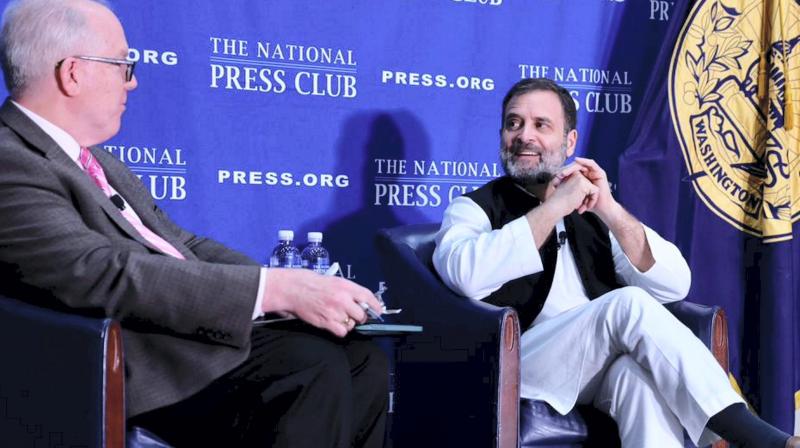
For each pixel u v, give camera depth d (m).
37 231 2.49
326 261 4.25
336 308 2.62
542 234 3.55
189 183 4.08
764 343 4.68
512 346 3.15
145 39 3.98
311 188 4.28
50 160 2.63
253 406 2.63
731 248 4.75
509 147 3.94
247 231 4.18
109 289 2.47
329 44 4.29
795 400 4.77
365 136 4.36
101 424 2.27
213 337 2.55
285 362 2.62
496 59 4.57
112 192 2.91
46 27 2.70
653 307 3.30
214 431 2.67
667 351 3.22
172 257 2.59
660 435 3.24
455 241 3.68
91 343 2.27
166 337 2.58
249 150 4.17
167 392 2.57
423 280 3.48
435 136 4.48
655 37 4.82
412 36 4.43
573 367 3.39
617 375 3.32
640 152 4.70
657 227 4.69
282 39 4.21
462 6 4.51
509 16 4.58
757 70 4.76
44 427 2.35
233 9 4.12
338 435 2.58
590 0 4.71
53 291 2.48
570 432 3.31
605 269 3.90
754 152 4.76
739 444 3.12
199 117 4.08
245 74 4.15
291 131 4.24
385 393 2.87
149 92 4.00
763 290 4.68
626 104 4.78
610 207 3.70
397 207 4.43
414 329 2.76
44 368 2.35
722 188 4.75
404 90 4.42
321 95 4.29
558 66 4.67
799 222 4.75
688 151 4.71
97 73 2.74
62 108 2.74
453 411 3.25
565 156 3.97
